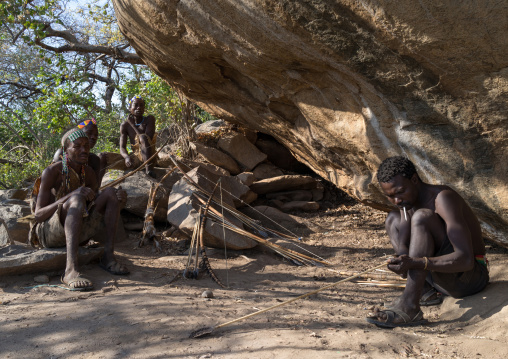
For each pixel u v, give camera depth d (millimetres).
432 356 2490
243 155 8281
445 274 3055
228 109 6570
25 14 8703
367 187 4762
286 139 6289
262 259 5125
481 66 2977
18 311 3195
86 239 4395
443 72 3160
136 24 4938
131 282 4035
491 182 3461
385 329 2943
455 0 2668
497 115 3193
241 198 6676
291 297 3764
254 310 3311
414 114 3650
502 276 3553
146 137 6973
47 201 4199
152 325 2898
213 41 4238
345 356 2438
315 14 3279
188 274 4270
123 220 6223
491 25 2695
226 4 3695
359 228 6582
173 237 5824
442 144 3639
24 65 15523
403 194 3006
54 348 2598
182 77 6074
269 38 3740
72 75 11188
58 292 3652
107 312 3135
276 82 4625
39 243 4363
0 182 10867
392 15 2936
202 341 2668
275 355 2439
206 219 5156
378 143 4133
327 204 7887
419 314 3014
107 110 14867
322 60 3748
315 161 6035
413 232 2996
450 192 2988
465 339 2703
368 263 4957
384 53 3307
